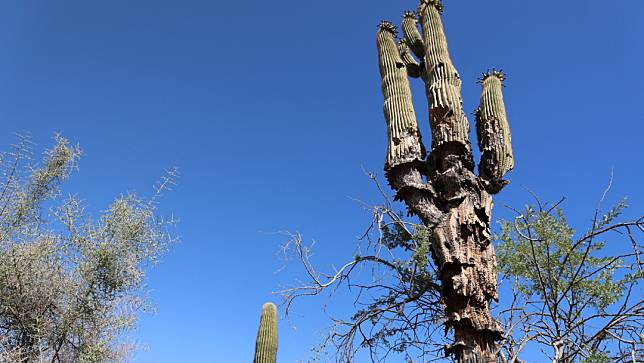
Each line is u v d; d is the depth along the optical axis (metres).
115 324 7.95
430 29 7.14
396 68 7.03
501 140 6.49
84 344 7.71
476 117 7.04
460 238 5.69
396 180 6.29
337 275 7.07
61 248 8.20
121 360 8.20
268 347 6.95
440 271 5.70
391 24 7.52
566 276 5.88
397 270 6.92
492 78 7.11
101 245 8.09
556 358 5.35
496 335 5.37
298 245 7.13
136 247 8.43
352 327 6.86
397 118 6.60
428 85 6.86
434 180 6.19
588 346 5.63
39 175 8.84
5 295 7.73
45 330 7.68
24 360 7.53
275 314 7.16
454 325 5.46
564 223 5.98
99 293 8.10
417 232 6.91
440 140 6.23
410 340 6.86
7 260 7.79
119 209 8.43
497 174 6.32
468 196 5.93
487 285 5.52
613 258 5.75
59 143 9.08
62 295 7.96
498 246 6.13
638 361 5.20
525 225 5.90
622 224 5.44
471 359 5.24
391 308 6.83
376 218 7.21
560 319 5.84
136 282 8.30
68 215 8.23
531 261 5.98
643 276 5.51
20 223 8.48
